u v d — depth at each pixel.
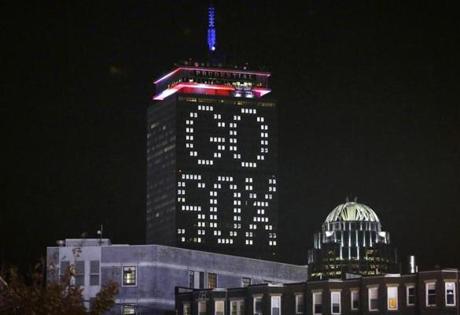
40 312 133.88
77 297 136.38
